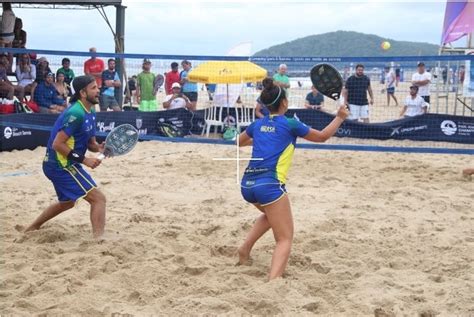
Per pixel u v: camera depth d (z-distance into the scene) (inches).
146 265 208.7
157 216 278.8
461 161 449.4
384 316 173.8
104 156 236.8
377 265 218.7
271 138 199.3
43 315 170.6
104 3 586.9
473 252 232.4
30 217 275.4
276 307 175.8
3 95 481.7
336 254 230.4
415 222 276.5
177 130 518.6
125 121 494.3
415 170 409.1
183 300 180.4
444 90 687.7
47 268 206.8
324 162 436.1
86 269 203.9
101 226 241.1
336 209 297.0
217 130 531.5
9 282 195.0
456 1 606.2
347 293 191.5
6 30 553.6
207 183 357.1
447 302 180.7
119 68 581.9
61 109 507.2
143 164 419.2
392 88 813.9
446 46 658.2
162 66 558.6
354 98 502.0
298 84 737.0
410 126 470.9
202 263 216.2
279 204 197.3
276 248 199.8
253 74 488.4
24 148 471.5
